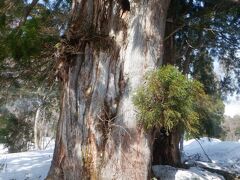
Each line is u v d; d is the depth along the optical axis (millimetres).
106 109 6398
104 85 6477
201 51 12227
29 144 17234
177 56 10523
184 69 10852
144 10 6551
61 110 6816
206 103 6250
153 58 6438
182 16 9484
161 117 5668
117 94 6414
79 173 6332
